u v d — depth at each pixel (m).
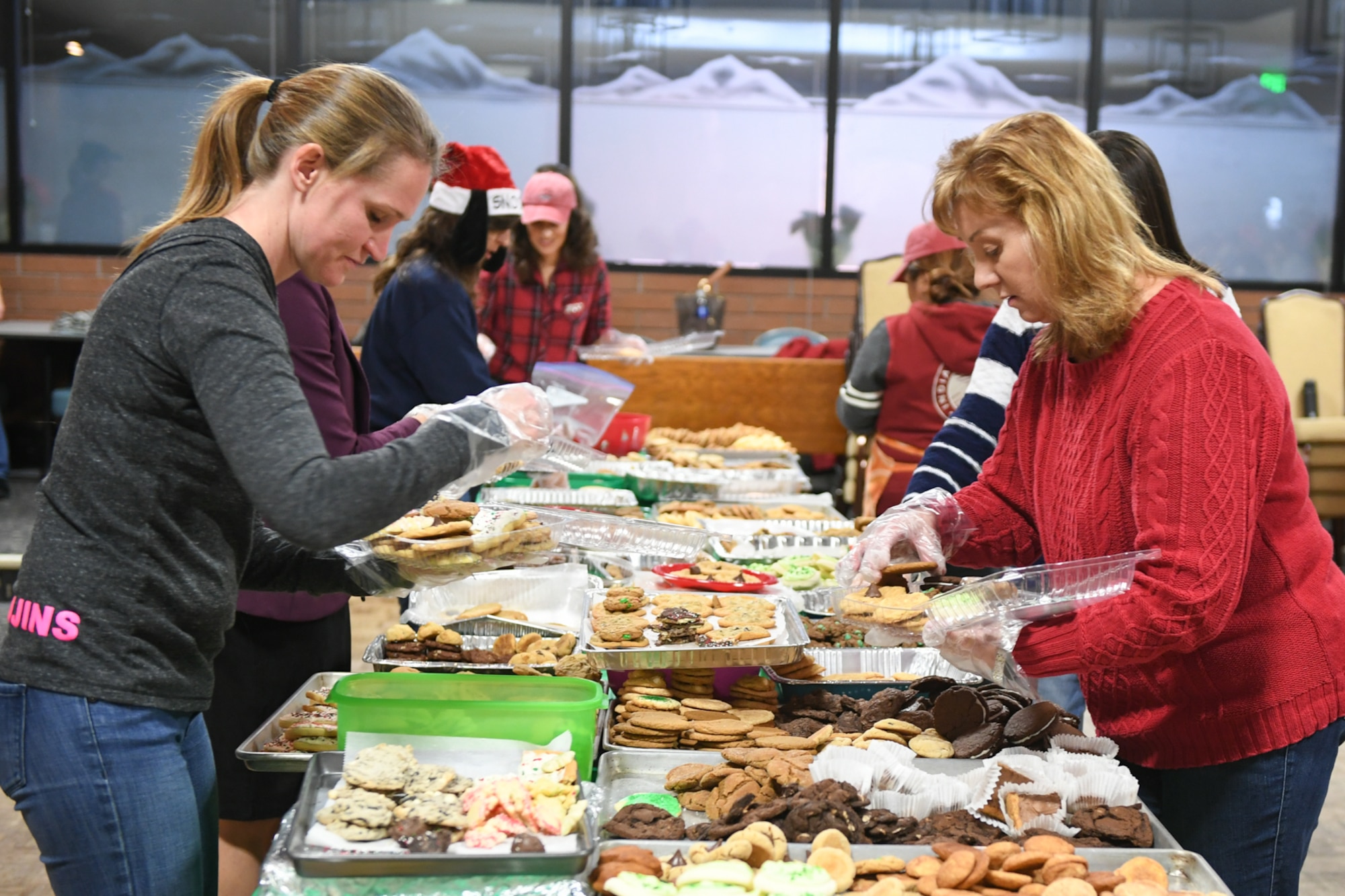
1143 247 1.37
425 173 1.27
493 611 2.04
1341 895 2.56
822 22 7.08
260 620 1.90
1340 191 7.11
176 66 6.91
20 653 1.18
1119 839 1.29
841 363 4.55
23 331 5.68
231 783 1.91
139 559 1.17
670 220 7.23
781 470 3.48
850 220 7.26
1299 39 7.00
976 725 1.53
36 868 2.51
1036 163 1.31
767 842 1.20
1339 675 1.38
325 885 1.10
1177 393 1.29
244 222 1.22
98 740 1.17
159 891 1.21
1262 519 1.37
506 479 3.16
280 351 1.12
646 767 1.51
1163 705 1.43
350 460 1.09
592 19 7.04
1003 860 1.19
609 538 2.00
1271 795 1.39
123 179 6.96
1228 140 7.12
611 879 1.12
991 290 1.41
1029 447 1.62
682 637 1.73
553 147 7.16
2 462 5.69
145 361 1.14
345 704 1.36
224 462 1.19
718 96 7.14
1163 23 7.04
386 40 7.02
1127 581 1.30
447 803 1.21
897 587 1.68
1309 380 5.41
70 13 6.79
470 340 2.54
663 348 4.30
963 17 7.09
